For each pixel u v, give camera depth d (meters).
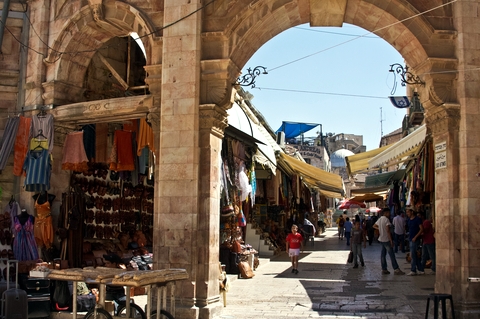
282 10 9.34
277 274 14.40
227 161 12.76
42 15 11.66
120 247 12.44
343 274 14.25
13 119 11.52
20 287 9.73
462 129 8.66
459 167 8.67
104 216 12.82
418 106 20.17
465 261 8.40
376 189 30.39
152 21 9.93
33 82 11.55
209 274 8.96
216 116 9.27
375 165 15.77
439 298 7.52
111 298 9.27
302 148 47.72
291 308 9.45
